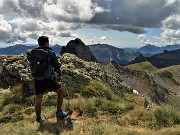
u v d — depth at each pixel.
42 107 18.14
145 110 15.11
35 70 11.82
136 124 13.62
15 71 23.72
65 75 22.44
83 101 16.03
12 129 12.24
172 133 11.40
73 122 12.94
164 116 13.48
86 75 23.66
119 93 24.89
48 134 11.11
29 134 11.12
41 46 11.98
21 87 21.67
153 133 11.37
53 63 11.89
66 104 15.81
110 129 11.55
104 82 24.77
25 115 17.33
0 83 24.88
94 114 15.02
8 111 18.80
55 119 14.42
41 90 12.26
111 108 15.72
